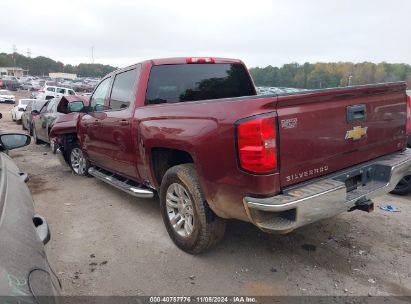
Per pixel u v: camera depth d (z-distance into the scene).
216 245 3.79
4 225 1.71
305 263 3.55
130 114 4.36
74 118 6.95
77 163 7.19
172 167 3.75
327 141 3.11
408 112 4.07
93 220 4.76
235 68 5.09
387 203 5.20
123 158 4.73
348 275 3.34
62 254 3.81
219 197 3.11
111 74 5.29
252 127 2.70
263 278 3.31
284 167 2.82
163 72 4.46
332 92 3.05
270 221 2.85
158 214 4.93
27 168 7.97
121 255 3.77
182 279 3.31
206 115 3.14
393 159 3.76
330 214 2.95
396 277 3.30
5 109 29.02
